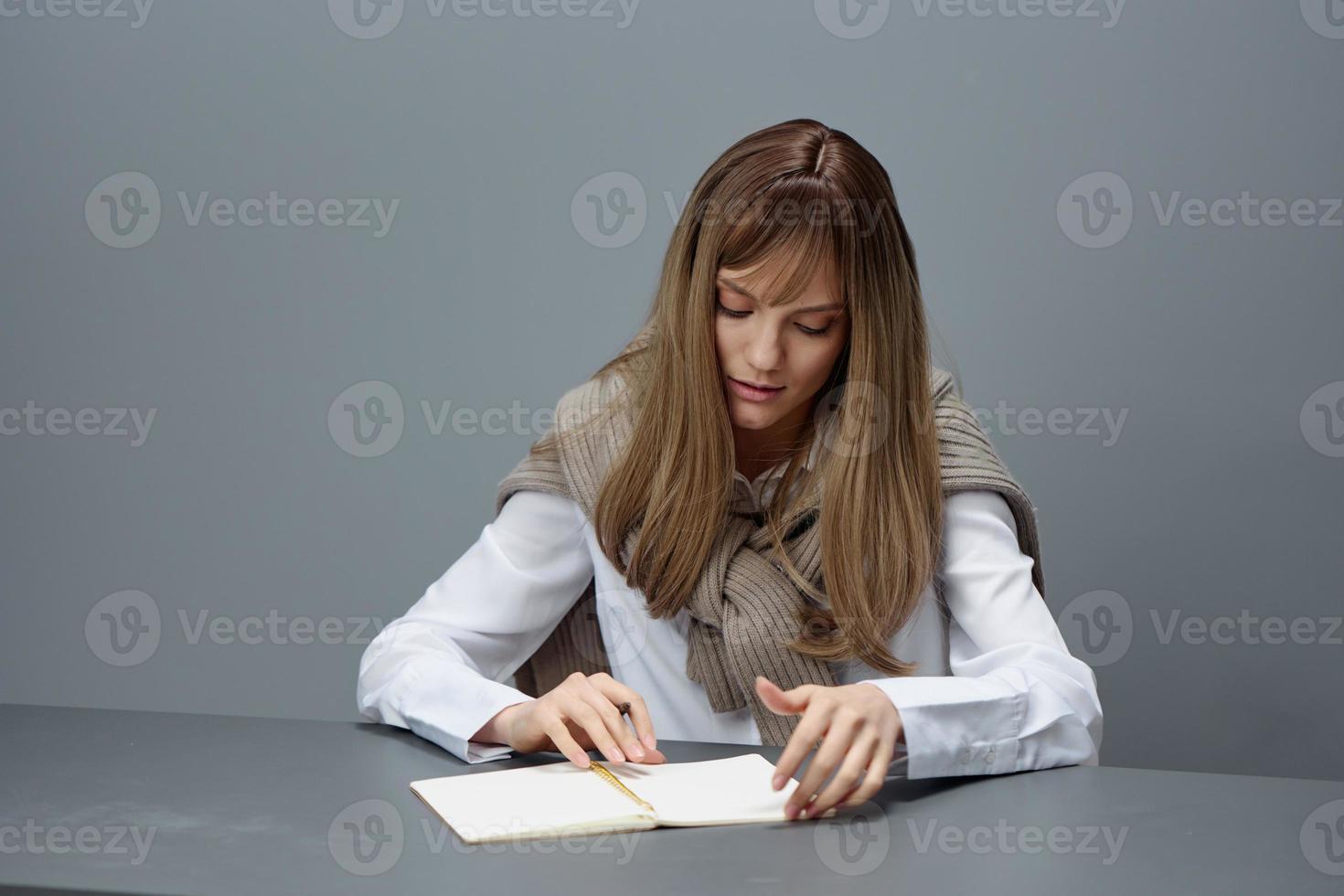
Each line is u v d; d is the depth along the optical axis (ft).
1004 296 6.71
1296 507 6.60
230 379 7.58
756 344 3.87
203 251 7.55
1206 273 6.56
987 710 3.32
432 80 7.22
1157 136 6.52
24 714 3.84
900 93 6.74
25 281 7.74
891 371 4.06
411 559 7.47
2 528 7.86
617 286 7.13
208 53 7.42
